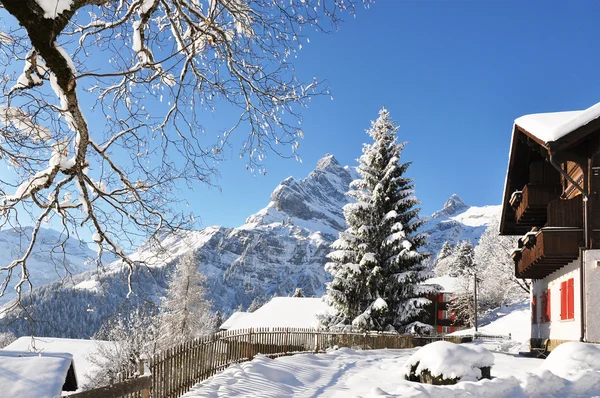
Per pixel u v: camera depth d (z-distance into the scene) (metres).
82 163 7.03
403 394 9.43
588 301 16.53
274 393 10.57
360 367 15.52
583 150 16.91
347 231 33.34
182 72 7.61
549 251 17.30
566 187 19.78
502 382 10.29
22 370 13.43
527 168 22.78
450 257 123.81
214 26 7.19
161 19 8.34
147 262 8.46
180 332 44.28
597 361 11.65
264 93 8.06
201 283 47.84
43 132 6.70
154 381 8.77
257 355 16.33
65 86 5.82
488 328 59.78
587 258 16.72
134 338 30.48
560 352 12.27
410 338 27.19
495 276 72.69
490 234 89.50
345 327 30.30
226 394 10.27
